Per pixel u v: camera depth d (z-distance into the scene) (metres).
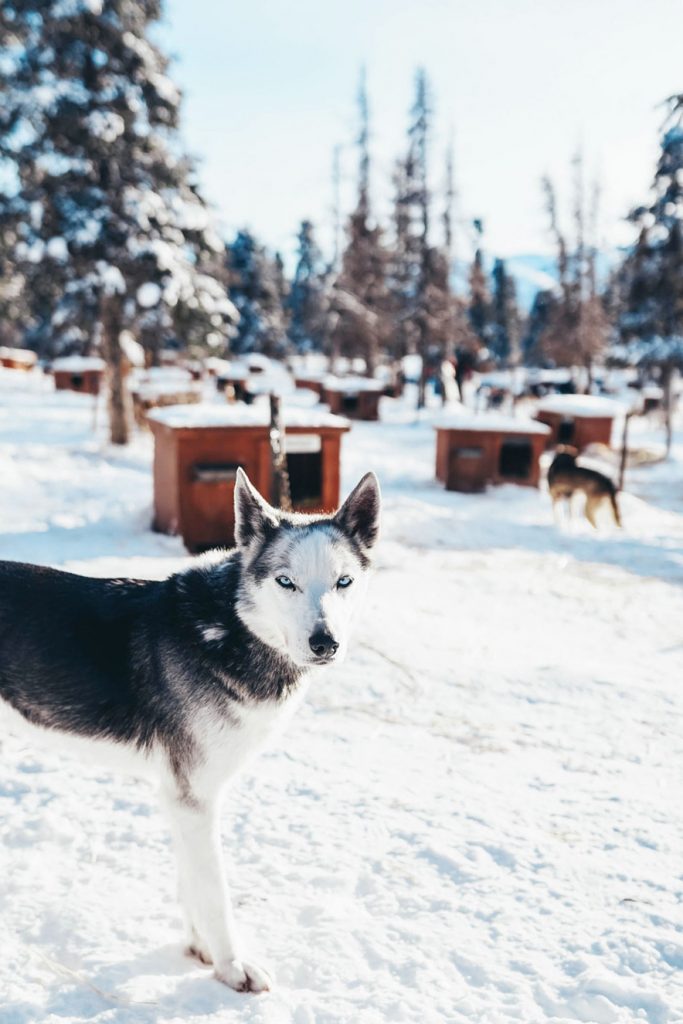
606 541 10.11
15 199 15.29
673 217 20.89
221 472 8.74
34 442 16.45
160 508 9.34
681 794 3.80
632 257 21.91
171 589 2.88
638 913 2.88
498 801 3.71
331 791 3.78
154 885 3.12
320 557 2.68
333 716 4.65
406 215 30.84
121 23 15.57
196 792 2.65
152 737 2.74
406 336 33.62
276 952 2.74
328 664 2.55
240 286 49.56
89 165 15.55
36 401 25.48
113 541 8.75
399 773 3.97
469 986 2.55
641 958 2.65
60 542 8.55
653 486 15.77
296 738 4.36
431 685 5.12
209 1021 2.42
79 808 3.62
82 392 30.33
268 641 2.72
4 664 2.84
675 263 21.02
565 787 3.85
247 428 8.85
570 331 37.81
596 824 3.50
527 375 46.03
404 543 9.57
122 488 11.89
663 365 21.56
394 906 2.95
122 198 15.72
